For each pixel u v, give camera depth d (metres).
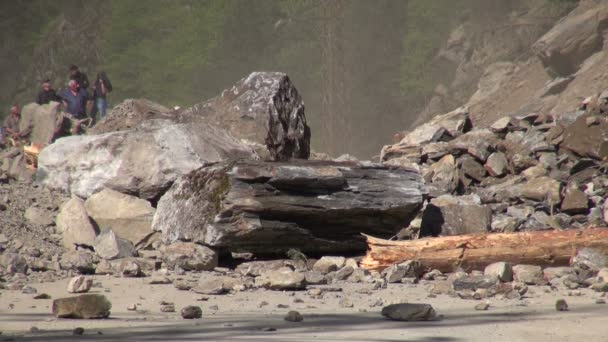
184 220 30.97
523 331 17.72
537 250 28.72
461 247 28.61
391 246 28.64
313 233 30.94
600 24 103.62
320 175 30.55
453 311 20.89
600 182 41.59
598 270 27.31
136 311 20.92
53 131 73.38
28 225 33.94
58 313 19.34
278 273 25.59
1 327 17.88
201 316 19.75
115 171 36.91
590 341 16.72
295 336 16.61
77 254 29.41
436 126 51.66
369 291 24.95
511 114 108.25
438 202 38.31
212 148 36.38
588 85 89.62
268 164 30.62
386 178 32.34
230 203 29.52
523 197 40.75
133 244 33.22
